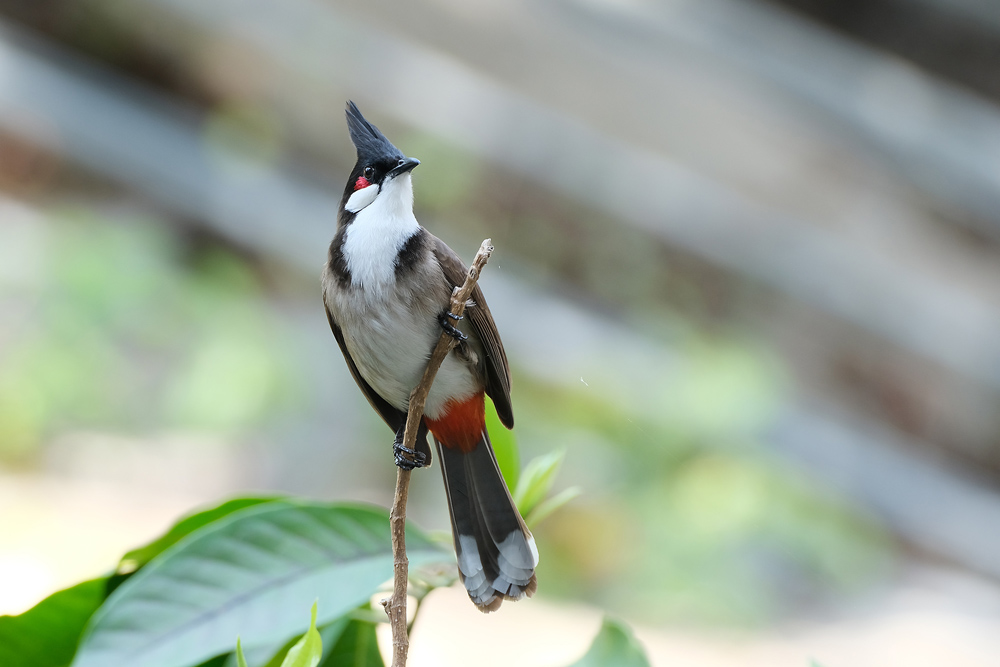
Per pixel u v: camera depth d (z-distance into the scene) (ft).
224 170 40.27
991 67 42.88
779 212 39.52
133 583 9.59
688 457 36.47
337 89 39.78
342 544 10.27
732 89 40.40
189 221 41.06
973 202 40.40
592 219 39.42
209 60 40.29
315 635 7.80
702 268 39.63
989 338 39.42
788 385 38.86
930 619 33.68
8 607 23.93
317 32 38.99
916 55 43.24
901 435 40.16
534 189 39.29
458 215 39.42
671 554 34.78
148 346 38.01
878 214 40.65
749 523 35.42
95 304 37.68
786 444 38.01
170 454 35.27
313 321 40.37
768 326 39.93
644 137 39.83
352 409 38.01
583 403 37.81
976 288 40.09
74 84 40.34
